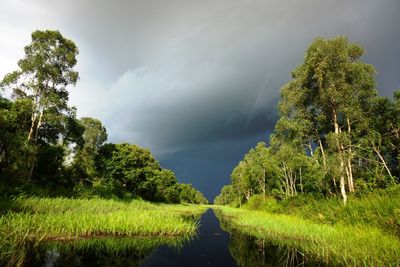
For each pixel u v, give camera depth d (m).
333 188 33.22
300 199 30.00
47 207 18.19
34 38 31.36
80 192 30.06
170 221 17.52
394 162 31.47
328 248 11.70
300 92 27.17
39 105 30.66
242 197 82.75
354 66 24.36
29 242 11.04
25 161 26.34
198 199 141.12
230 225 24.97
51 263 8.78
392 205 14.66
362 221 15.76
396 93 29.41
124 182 47.66
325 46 24.72
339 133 23.77
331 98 24.75
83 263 9.08
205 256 11.38
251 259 10.95
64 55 32.19
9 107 31.62
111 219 15.21
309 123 27.97
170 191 65.56
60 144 40.25
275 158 45.09
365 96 26.23
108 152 46.94
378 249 9.77
